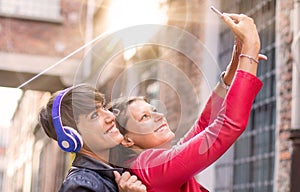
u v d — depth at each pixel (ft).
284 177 19.74
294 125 19.06
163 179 6.52
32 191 56.65
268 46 22.25
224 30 23.75
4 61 39.11
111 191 6.55
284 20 20.17
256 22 23.04
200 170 6.55
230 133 6.43
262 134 22.22
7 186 93.04
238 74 6.47
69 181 6.48
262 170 21.97
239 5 24.03
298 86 19.10
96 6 32.60
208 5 22.99
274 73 21.70
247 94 6.42
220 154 6.52
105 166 6.61
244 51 6.51
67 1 39.32
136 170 6.64
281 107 20.27
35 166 54.95
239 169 23.47
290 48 19.72
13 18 39.93
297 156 18.07
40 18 40.52
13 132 86.84
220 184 23.90
